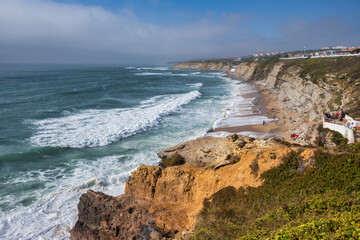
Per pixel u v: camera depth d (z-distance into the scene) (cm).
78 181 2306
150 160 2706
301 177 1257
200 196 1491
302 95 5428
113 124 3947
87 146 3112
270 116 4603
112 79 12038
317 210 947
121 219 1641
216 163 1778
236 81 12338
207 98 6962
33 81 10188
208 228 1136
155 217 1496
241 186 1380
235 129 3850
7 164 2580
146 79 12650
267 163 1419
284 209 1026
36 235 1727
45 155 2830
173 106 5394
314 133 2408
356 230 649
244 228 1016
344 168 1190
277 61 11388
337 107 3438
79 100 5869
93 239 1730
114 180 2359
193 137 3456
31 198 2053
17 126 3741
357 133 2042
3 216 1836
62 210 1958
